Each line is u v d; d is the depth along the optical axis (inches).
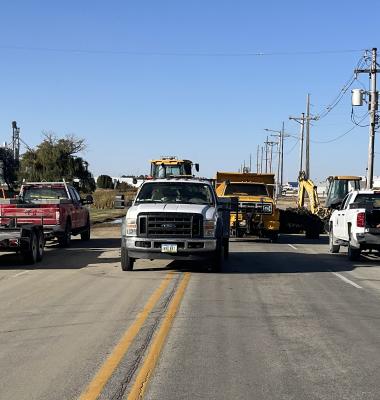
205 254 555.2
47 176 2637.8
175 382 243.1
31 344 302.4
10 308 396.5
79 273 574.2
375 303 428.1
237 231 1003.9
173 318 364.8
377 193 759.1
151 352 287.6
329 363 272.4
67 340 310.3
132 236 558.3
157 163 1310.3
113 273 573.3
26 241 627.8
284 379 248.2
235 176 1152.2
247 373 255.9
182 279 532.7
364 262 707.4
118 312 382.3
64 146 2694.4
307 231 1113.4
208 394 229.0
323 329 340.5
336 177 1397.6
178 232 552.4
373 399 225.0
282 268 631.2
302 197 1398.9
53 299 430.0
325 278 556.7
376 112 1489.9
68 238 865.5
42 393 229.1
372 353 290.4
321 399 224.4
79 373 254.4
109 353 285.4
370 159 1486.2
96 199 2162.9
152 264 649.6
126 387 236.4
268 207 1001.5
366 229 684.1
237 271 597.6
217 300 428.5
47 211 786.8
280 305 413.4
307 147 2294.5
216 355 283.9
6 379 246.2
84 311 385.4
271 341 311.7
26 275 560.7
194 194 615.8
